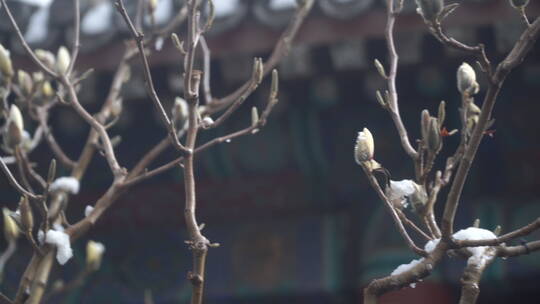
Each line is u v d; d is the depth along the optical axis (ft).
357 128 37.93
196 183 40.75
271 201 40.01
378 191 15.19
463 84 16.40
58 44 33.58
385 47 32.35
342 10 31.68
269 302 40.34
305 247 39.73
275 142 39.01
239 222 40.63
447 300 37.32
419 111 36.99
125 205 41.55
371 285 14.10
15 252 41.14
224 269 40.47
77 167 23.13
